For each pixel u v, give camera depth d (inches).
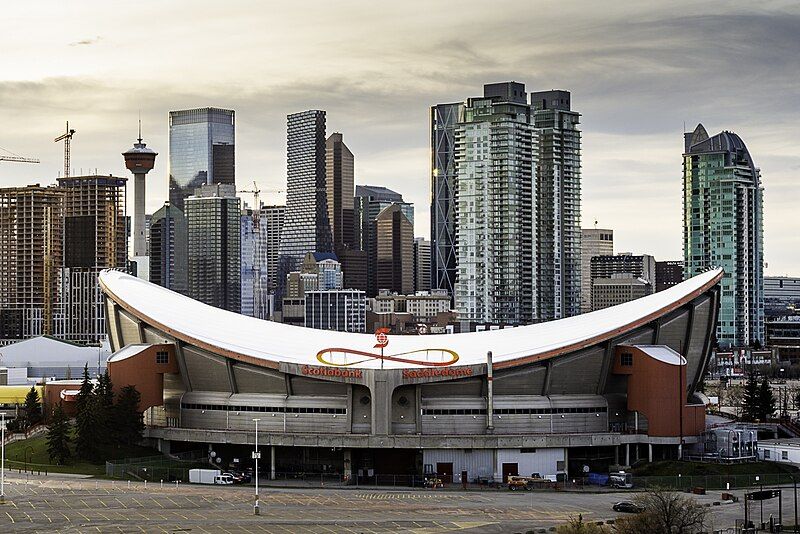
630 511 7175.2
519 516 6998.0
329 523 6653.5
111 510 7017.7
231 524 6579.7
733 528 6717.5
